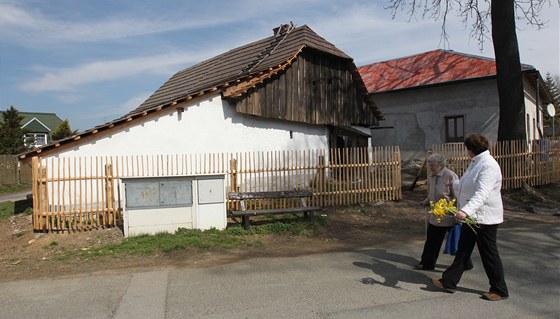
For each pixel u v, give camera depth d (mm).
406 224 9945
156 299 5055
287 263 6691
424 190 13312
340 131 16062
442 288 5188
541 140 14109
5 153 31984
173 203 8609
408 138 22094
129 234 8359
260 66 14766
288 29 17453
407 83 22172
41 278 6176
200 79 18500
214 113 12344
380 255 7102
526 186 12984
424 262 6082
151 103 19266
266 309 4645
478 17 15547
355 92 16953
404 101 22250
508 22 13555
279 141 14055
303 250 7688
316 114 15164
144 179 8461
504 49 13633
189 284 5652
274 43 16625
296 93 14461
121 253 7430
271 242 8391
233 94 12336
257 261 6867
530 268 5957
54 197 9375
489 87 19531
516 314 4344
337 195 11273
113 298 5137
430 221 5949
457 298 4855
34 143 37906
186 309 4703
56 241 8250
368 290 5223
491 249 4770
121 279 5965
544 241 7660
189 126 11875
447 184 5871
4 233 8852
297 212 9594
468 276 5676
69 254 7570
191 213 8727
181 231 8562
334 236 8914
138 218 8406
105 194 9445
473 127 19922
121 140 10820
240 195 9305
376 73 25344
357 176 11578
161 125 11422
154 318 4469
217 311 4617
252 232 8867
